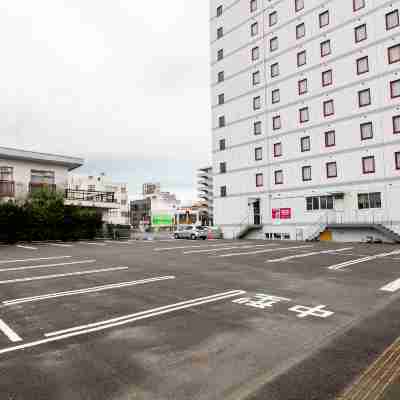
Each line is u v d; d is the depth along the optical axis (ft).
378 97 89.10
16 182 97.25
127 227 122.52
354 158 92.99
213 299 23.34
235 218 126.72
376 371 12.44
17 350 14.52
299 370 12.53
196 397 10.69
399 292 25.71
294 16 111.34
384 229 82.28
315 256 50.42
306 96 106.22
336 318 19.04
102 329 17.15
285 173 110.73
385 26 88.89
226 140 132.67
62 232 96.37
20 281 30.42
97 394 10.88
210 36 142.82
